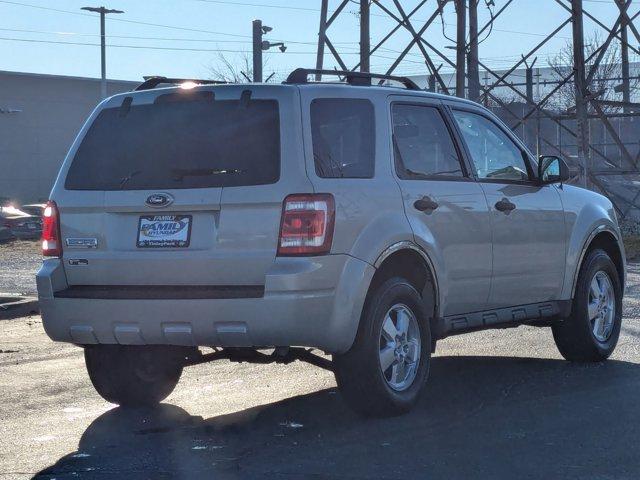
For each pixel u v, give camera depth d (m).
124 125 6.39
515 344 9.14
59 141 59.34
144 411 6.78
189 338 5.97
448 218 6.73
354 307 5.99
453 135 7.08
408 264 6.64
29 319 11.70
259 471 5.25
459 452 5.54
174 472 5.29
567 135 31.59
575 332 8.05
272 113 6.07
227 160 6.04
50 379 7.93
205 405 6.90
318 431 6.08
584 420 6.21
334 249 5.91
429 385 7.38
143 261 6.09
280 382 7.59
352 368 6.14
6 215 29.08
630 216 24.75
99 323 6.16
